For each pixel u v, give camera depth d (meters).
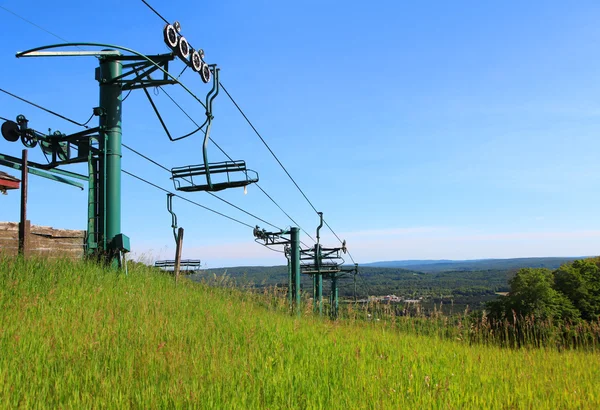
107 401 5.53
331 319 17.39
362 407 6.30
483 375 9.05
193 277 17.88
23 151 13.18
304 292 26.66
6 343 7.07
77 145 16.61
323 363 8.50
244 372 7.14
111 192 16.09
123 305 10.66
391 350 10.73
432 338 14.66
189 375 6.79
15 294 9.80
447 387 7.34
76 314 9.19
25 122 15.13
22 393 5.48
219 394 6.04
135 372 6.66
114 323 8.88
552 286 43.94
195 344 8.47
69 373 6.18
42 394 5.47
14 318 8.29
